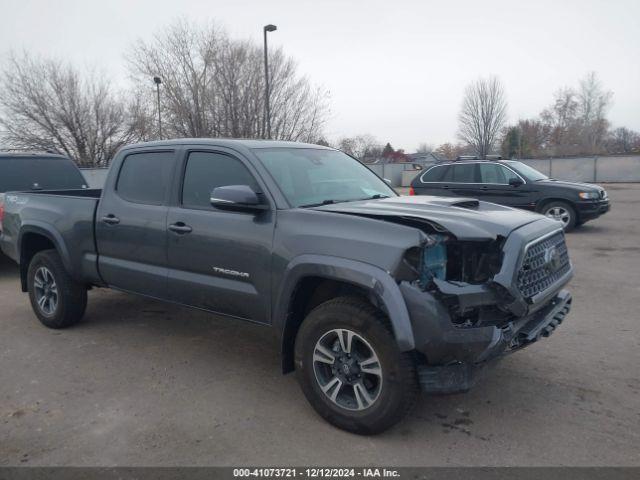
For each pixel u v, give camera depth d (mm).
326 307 3449
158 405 3865
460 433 3439
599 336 5227
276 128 22219
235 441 3367
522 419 3611
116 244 4832
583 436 3385
